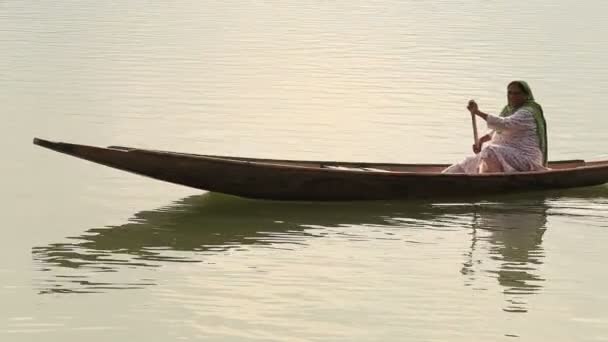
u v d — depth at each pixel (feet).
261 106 83.15
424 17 144.87
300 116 79.82
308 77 96.07
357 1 165.07
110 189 57.93
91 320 39.17
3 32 120.26
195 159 53.01
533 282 44.24
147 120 77.10
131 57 104.88
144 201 55.77
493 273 45.27
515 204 56.44
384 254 47.60
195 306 40.68
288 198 55.16
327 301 41.47
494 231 51.44
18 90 86.53
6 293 41.73
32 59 101.91
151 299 41.34
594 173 59.21
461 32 128.88
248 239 49.39
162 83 91.56
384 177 55.11
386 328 38.83
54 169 61.82
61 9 144.77
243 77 95.50
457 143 71.51
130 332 38.11
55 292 41.93
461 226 52.21
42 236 49.14
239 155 67.05
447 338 38.06
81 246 47.78
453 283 43.91
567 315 40.57
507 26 136.15
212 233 50.29
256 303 41.09
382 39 121.08
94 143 69.10
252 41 117.91
